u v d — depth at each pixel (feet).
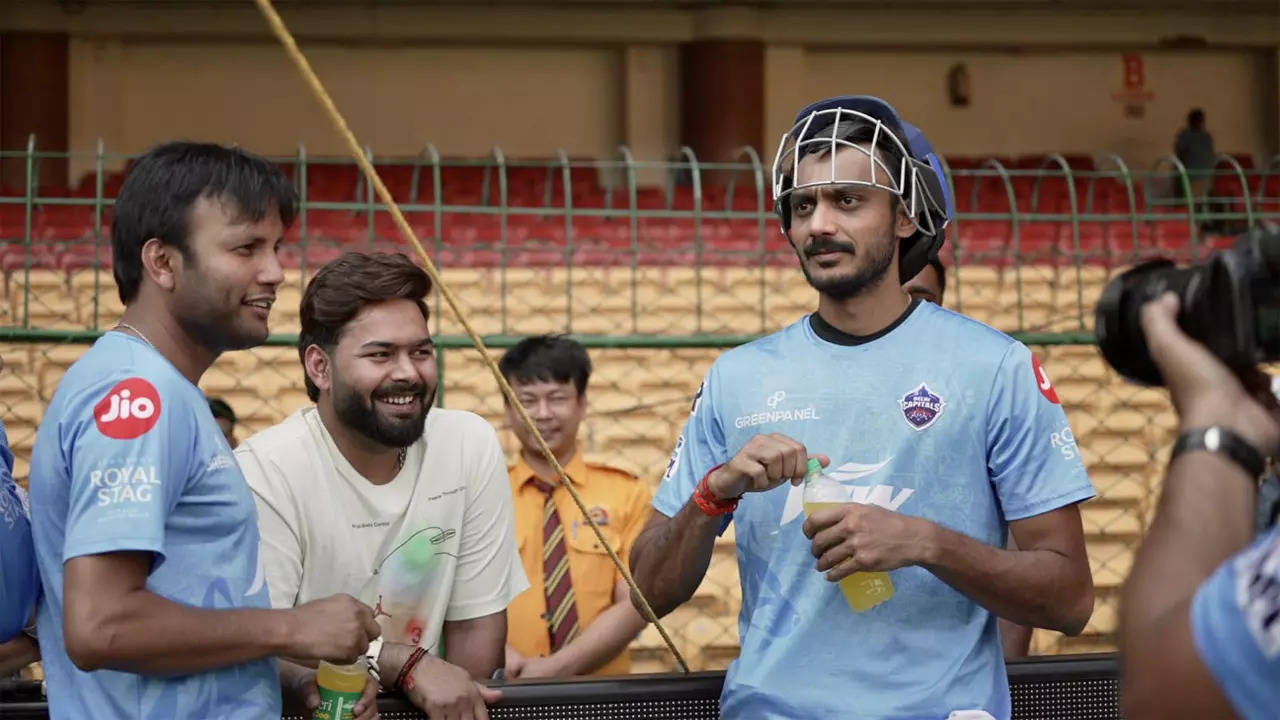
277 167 6.45
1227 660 3.59
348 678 7.25
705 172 49.44
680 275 26.43
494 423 22.49
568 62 52.03
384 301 7.63
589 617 11.00
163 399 5.98
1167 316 4.21
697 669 18.44
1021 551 6.89
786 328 7.50
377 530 7.92
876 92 53.11
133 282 6.32
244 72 50.39
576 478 11.33
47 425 6.13
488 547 8.30
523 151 51.96
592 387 23.77
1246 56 54.65
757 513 7.23
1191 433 4.08
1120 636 3.94
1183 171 18.13
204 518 6.14
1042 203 40.09
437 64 51.47
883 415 7.06
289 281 24.50
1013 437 7.00
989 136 53.78
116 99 49.44
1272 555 3.59
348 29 49.78
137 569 5.87
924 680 6.89
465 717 7.52
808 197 7.15
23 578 6.56
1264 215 18.57
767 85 51.29
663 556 7.23
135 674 6.06
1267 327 4.09
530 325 25.23
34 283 23.36
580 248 26.40
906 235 7.32
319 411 8.02
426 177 42.63
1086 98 54.13
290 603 7.77
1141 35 53.11
